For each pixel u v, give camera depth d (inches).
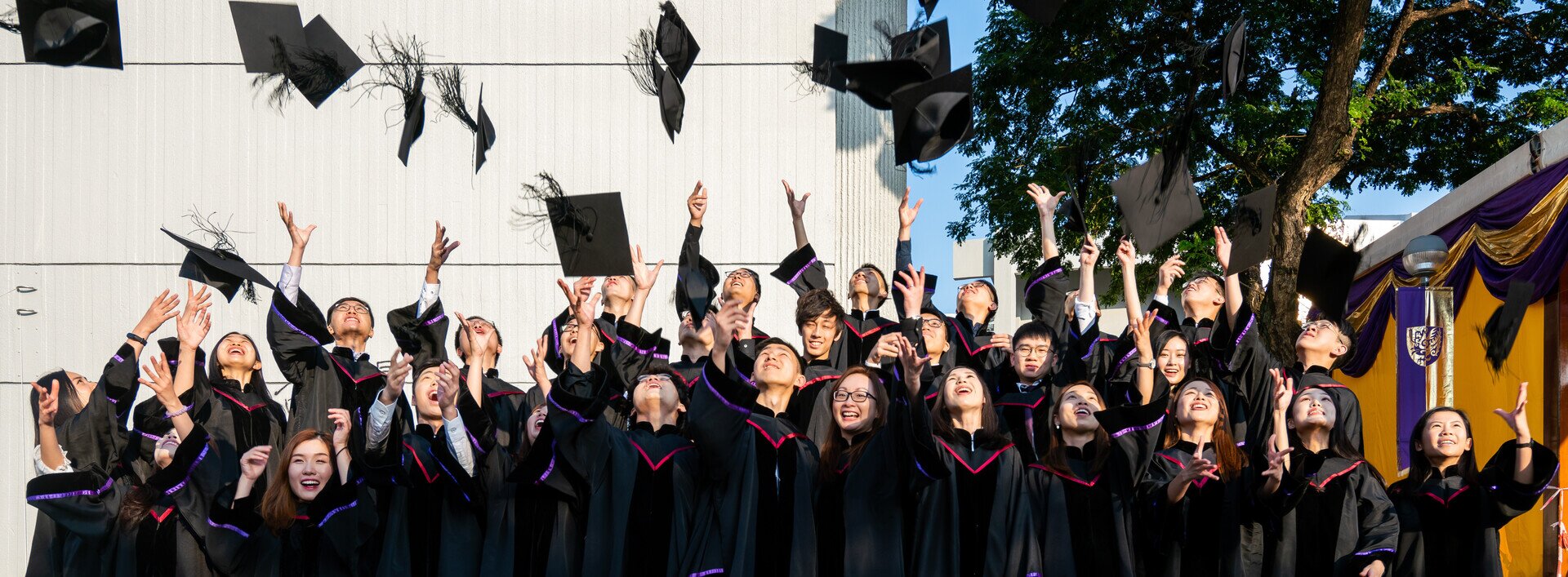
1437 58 673.6
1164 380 229.5
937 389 220.7
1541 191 314.3
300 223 400.2
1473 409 367.6
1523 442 210.1
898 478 197.0
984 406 206.8
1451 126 676.1
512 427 241.9
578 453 197.9
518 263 397.1
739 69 397.4
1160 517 201.9
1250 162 608.4
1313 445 217.8
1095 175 575.2
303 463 208.2
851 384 199.6
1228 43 255.4
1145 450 202.8
